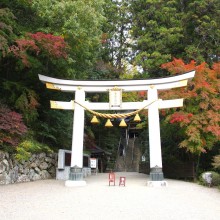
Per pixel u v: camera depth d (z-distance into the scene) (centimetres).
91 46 1622
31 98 1388
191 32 2259
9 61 1412
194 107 1480
